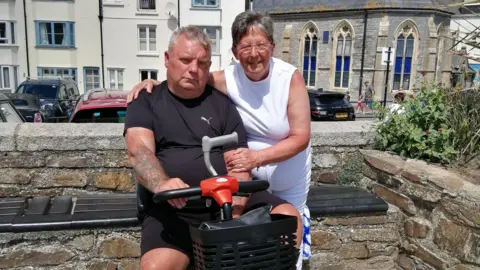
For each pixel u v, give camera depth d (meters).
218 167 2.43
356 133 4.14
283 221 1.84
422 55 36.78
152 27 27.78
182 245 2.25
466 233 2.96
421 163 3.66
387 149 4.10
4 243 2.96
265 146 2.76
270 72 2.65
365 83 35.41
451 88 4.15
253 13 2.52
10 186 3.54
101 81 28.22
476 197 2.89
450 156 3.67
